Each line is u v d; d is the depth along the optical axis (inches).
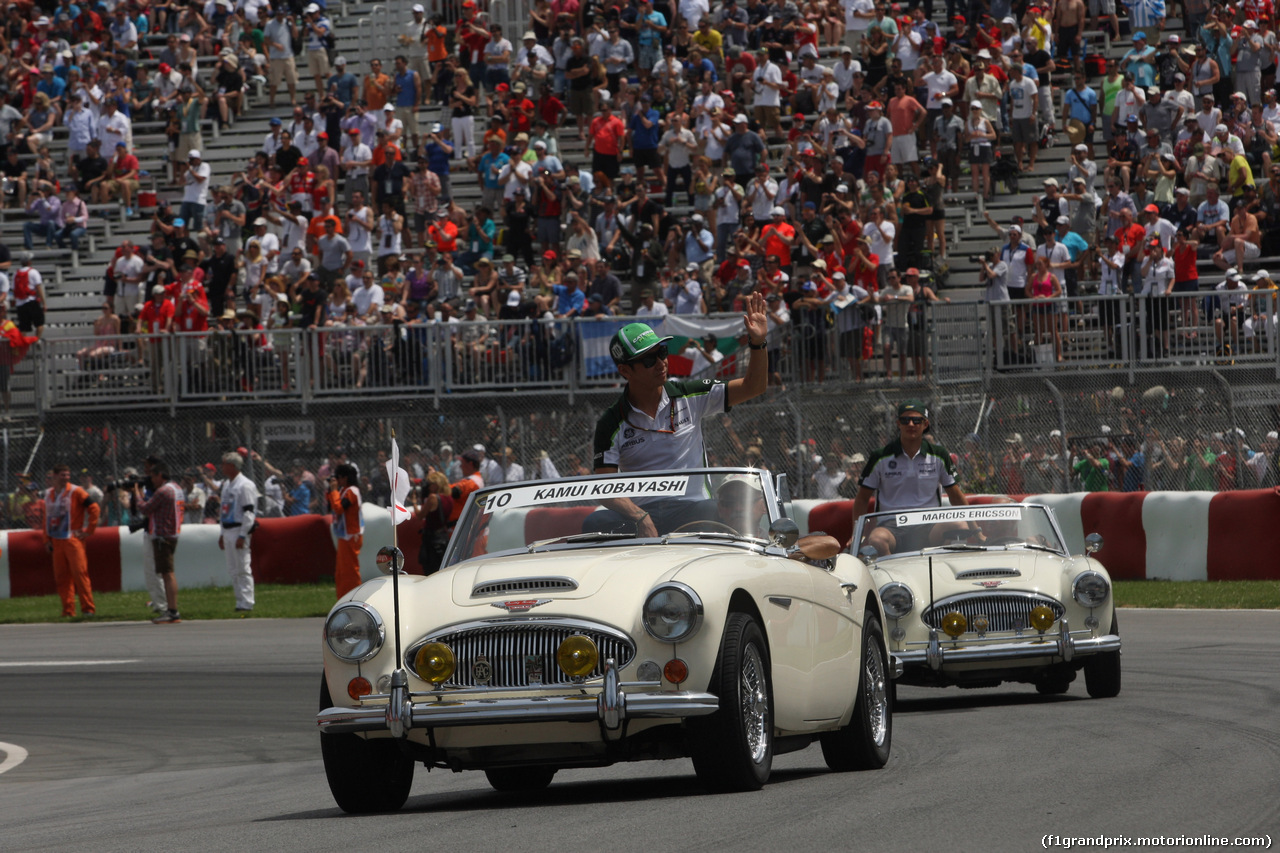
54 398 3742.6
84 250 4751.5
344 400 3587.6
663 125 4379.9
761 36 4648.1
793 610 1039.0
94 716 1862.7
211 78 5305.1
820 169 3939.5
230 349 3673.7
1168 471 3120.1
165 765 1465.3
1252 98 4165.8
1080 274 3764.8
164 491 2960.1
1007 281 3538.4
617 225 4114.2
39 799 1235.9
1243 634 2162.9
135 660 2407.7
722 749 944.3
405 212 4458.7
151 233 4466.0
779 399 3326.8
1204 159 3831.2
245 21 5324.8
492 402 3538.4
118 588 3508.9
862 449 3262.8
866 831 828.6
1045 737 1293.1
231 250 4360.2
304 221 4347.9
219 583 3484.3
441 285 3951.8
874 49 4338.1
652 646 931.3
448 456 3523.6
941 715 1546.5
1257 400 3105.3
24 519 3686.0
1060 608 1621.6
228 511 3051.2
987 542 1740.9
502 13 5206.7
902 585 1632.6
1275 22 4296.3
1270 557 2775.6
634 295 3897.6
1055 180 4138.8
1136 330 3292.3
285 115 5128.0
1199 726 1323.8
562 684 931.3
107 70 5039.4
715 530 1086.4
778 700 1005.8
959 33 4453.7
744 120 4106.8
